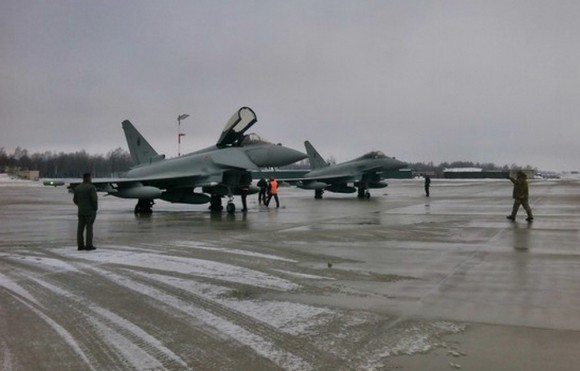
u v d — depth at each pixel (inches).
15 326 222.4
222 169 922.7
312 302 258.4
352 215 824.9
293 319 228.4
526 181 687.7
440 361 174.9
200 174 911.7
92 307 253.4
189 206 1186.6
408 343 193.6
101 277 326.6
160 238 530.0
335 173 1553.9
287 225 661.3
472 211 893.8
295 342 197.3
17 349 193.0
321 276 323.3
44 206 1232.2
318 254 412.5
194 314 238.8
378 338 200.1
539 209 932.6
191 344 197.0
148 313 241.6
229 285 299.7
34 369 172.9
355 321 223.8
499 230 578.9
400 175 5142.7
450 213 851.4
